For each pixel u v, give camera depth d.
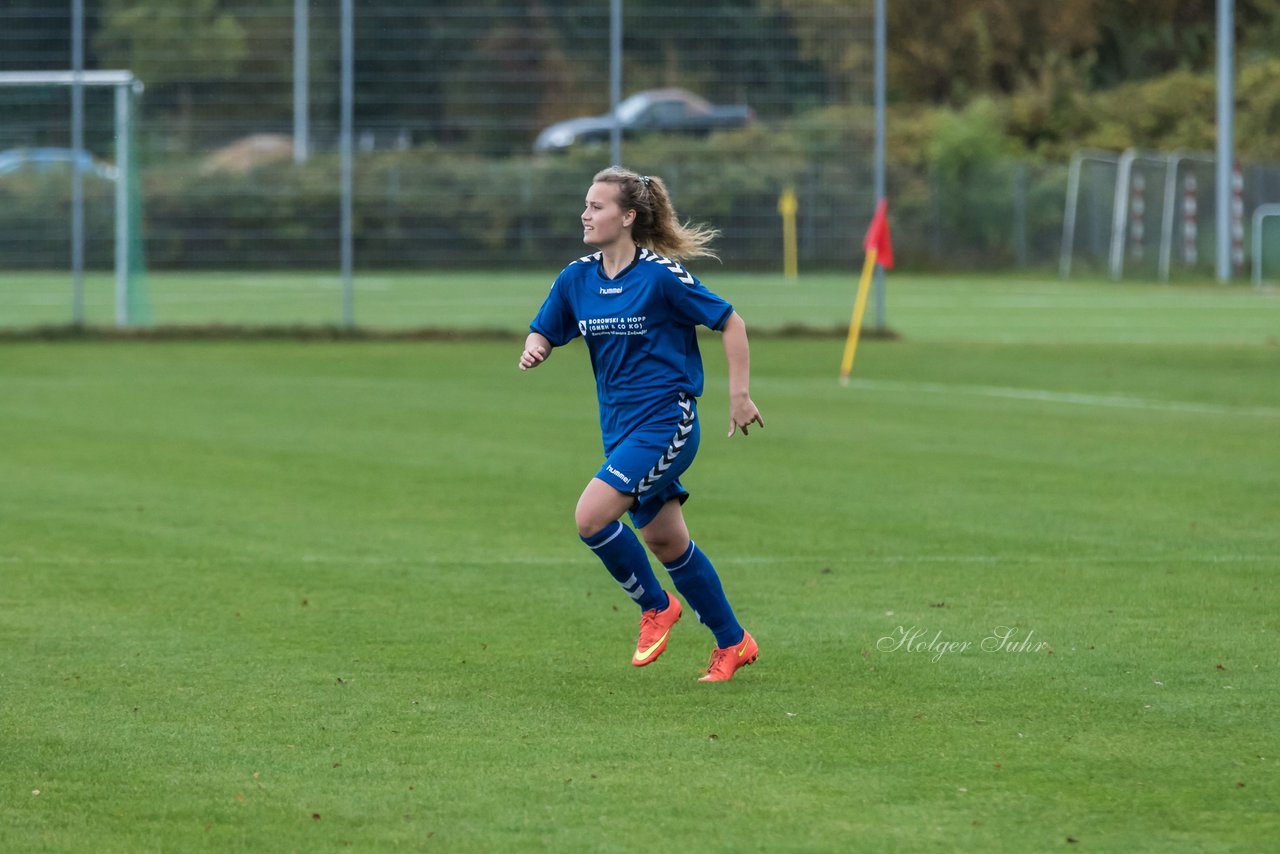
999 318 96.25
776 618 27.58
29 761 19.91
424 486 40.81
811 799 18.50
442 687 23.38
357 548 33.66
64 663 24.67
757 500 38.88
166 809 18.22
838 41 83.69
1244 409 56.59
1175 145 156.88
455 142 86.62
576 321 24.20
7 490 40.22
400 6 86.69
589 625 27.34
